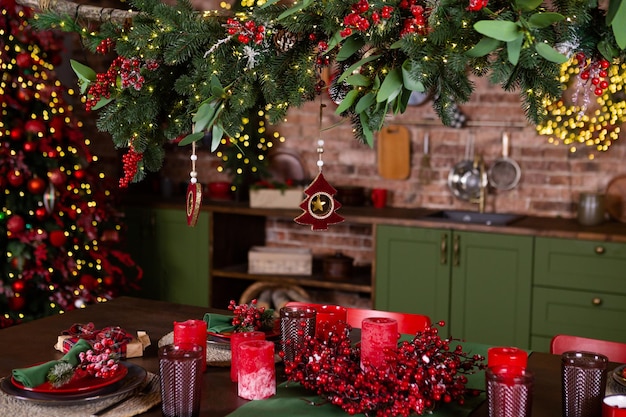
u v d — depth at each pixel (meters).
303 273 4.48
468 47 1.61
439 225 4.05
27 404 1.76
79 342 1.94
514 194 4.41
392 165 4.60
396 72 1.63
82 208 3.95
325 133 4.74
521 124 4.33
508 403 1.53
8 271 3.72
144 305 2.70
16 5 3.66
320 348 1.79
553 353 2.35
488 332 4.02
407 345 1.70
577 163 4.26
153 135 2.19
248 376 1.81
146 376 1.91
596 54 1.66
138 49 1.93
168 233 4.63
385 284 4.21
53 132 3.80
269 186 4.49
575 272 3.82
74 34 4.77
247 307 2.23
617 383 1.92
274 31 1.86
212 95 1.86
